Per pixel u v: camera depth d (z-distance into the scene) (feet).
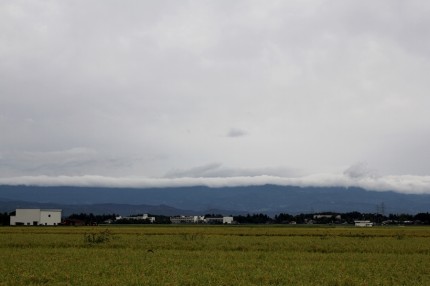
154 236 273.33
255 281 106.73
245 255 159.33
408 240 241.55
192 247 193.98
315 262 139.33
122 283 101.50
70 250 176.76
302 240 234.58
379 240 240.32
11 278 107.34
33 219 591.78
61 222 632.79
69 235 279.90
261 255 159.12
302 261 141.90
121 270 119.55
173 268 124.06
